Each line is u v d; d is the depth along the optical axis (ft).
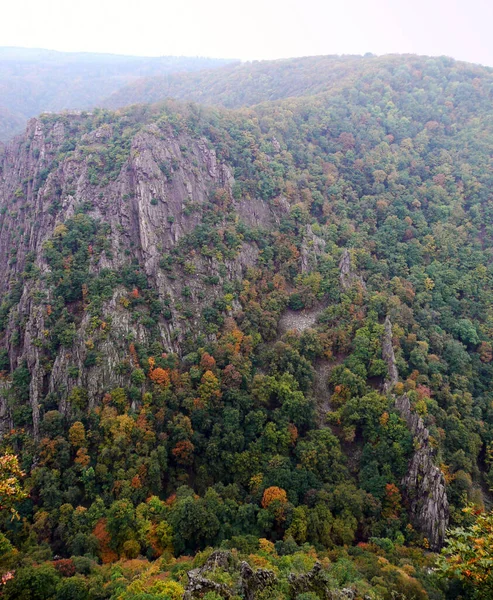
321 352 374.63
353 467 309.01
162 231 391.65
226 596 137.49
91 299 332.19
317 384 363.15
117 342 320.09
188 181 438.40
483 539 101.50
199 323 366.84
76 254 356.79
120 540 236.02
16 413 292.40
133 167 413.39
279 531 253.44
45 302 330.34
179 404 311.88
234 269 411.13
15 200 454.40
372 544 247.50
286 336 379.76
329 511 259.80
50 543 233.96
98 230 377.91
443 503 270.26
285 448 305.73
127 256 371.76
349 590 163.63
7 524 236.43
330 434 311.68
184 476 285.43
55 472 260.83
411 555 240.94
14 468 132.98
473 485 297.74
